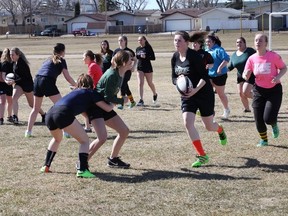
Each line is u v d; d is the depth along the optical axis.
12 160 9.21
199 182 7.56
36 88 11.12
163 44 59.41
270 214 6.25
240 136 10.78
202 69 8.24
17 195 7.13
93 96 7.92
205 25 99.50
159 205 6.63
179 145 10.08
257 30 86.88
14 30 108.62
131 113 14.72
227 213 6.30
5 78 12.86
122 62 7.93
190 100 8.39
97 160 8.95
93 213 6.39
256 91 9.47
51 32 97.75
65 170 8.39
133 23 112.19
